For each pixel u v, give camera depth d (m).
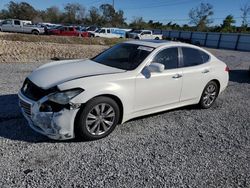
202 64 5.46
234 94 7.66
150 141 4.07
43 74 4.02
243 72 12.33
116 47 5.19
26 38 21.23
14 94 5.84
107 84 3.83
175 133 4.45
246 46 39.03
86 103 3.64
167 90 4.71
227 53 27.44
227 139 4.41
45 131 3.56
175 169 3.36
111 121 4.02
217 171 3.40
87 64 4.56
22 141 3.71
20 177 2.93
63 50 14.68
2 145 3.56
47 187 2.81
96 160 3.40
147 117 5.05
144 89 4.31
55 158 3.36
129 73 4.14
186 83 5.04
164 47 4.76
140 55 4.56
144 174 3.19
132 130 4.40
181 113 5.50
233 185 3.14
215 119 5.34
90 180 2.99
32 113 3.57
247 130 4.91
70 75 3.92
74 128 3.68
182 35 52.50
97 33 35.31
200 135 4.47
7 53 11.91
